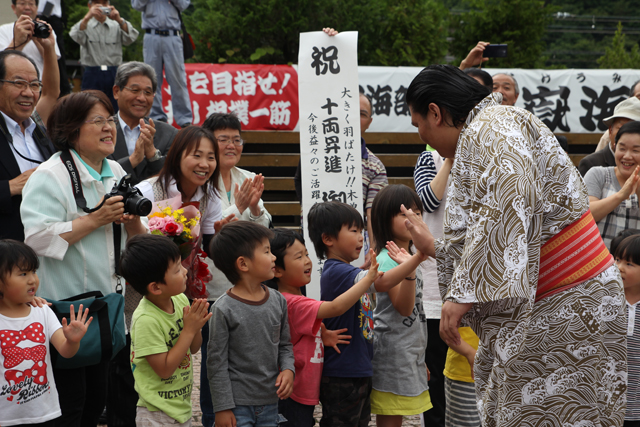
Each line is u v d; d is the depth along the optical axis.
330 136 3.62
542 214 1.88
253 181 3.06
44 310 2.27
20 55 2.72
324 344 2.57
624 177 3.44
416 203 2.81
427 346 3.19
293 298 2.59
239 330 2.34
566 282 1.88
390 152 7.52
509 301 1.81
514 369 1.88
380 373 2.75
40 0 5.73
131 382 2.72
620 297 1.95
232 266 2.38
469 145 1.91
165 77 6.52
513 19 10.24
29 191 2.37
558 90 7.56
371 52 9.32
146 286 2.26
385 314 2.80
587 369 1.88
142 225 2.60
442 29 9.67
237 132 3.44
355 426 2.58
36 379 2.17
